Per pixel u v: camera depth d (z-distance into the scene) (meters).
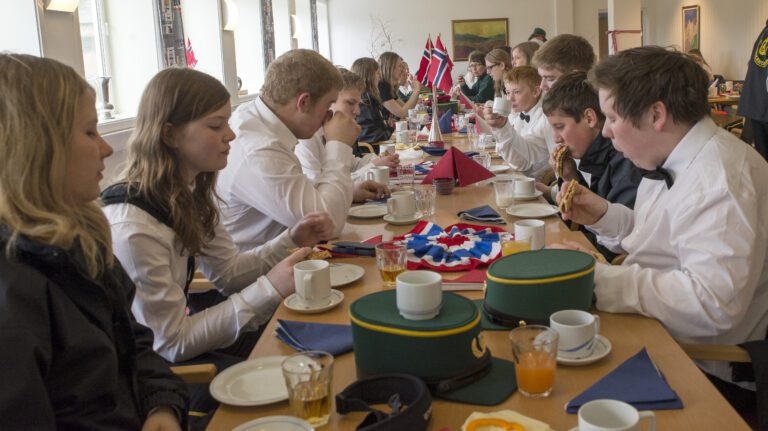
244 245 2.37
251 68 8.91
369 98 5.65
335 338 1.33
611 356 1.21
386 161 3.44
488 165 3.56
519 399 1.07
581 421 0.85
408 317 1.13
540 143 3.73
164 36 5.09
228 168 2.26
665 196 1.63
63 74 1.13
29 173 1.06
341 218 2.24
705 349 1.37
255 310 1.61
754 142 4.87
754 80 4.70
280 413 1.10
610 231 2.08
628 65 1.58
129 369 1.21
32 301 0.99
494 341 1.28
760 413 1.36
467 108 7.04
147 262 1.56
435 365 1.09
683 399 1.04
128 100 5.07
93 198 1.20
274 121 2.29
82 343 1.05
